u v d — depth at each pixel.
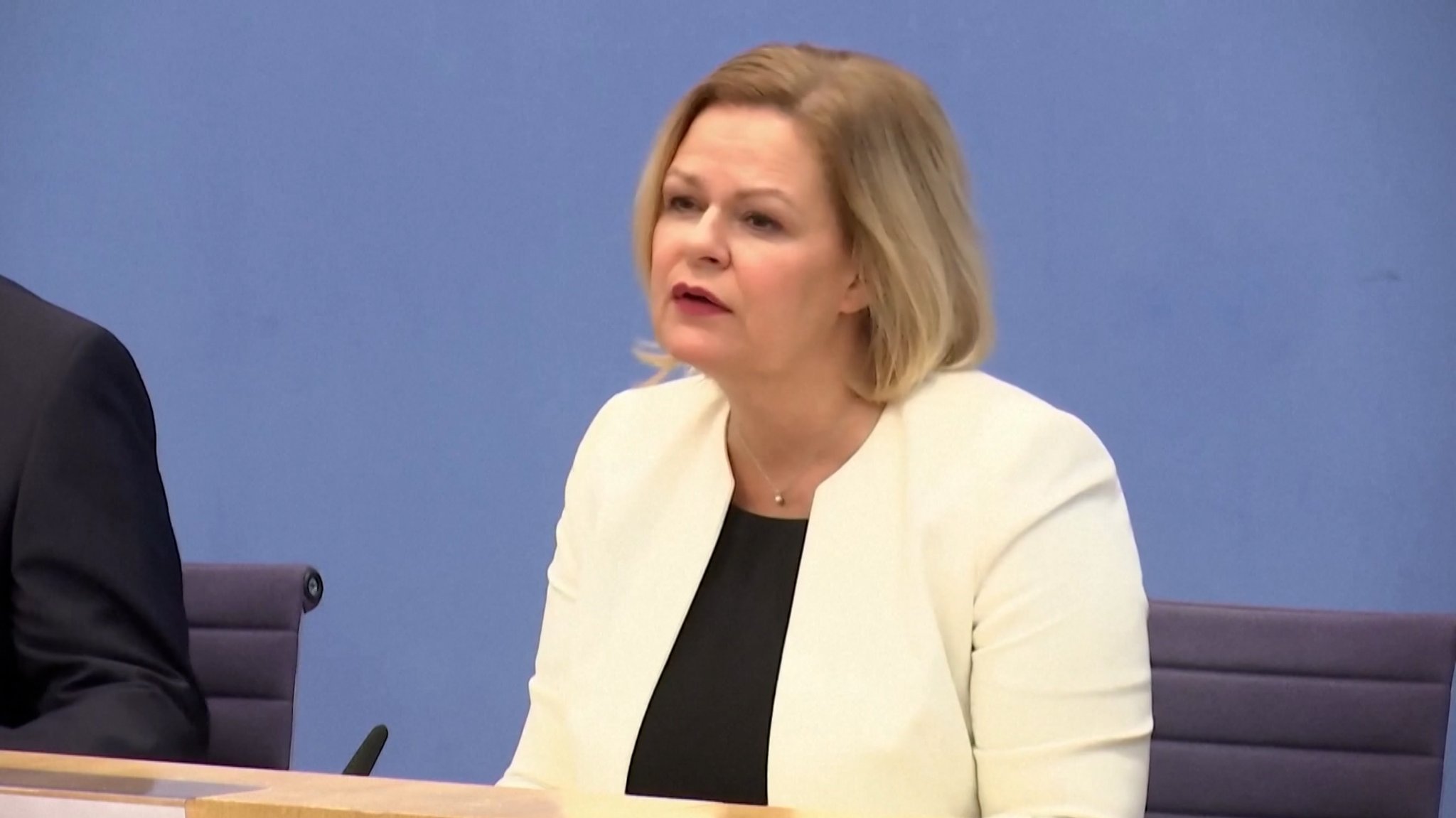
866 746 5.38
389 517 13.66
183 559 13.99
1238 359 12.27
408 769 13.65
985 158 12.57
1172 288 12.34
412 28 13.51
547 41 13.29
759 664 5.77
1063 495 5.63
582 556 6.38
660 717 5.81
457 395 13.54
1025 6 12.46
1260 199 12.18
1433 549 12.01
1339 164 12.05
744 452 6.20
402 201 13.59
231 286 13.87
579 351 13.32
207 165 13.86
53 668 6.23
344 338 13.70
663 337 5.71
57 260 14.14
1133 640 5.50
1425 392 12.00
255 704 8.05
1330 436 12.16
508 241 13.42
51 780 3.60
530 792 3.55
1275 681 7.66
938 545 5.60
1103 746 5.35
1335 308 12.11
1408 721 7.50
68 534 6.38
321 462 13.76
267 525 13.86
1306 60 12.06
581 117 13.27
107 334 6.83
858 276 5.75
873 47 12.74
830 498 5.88
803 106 5.57
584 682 6.05
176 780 3.64
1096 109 12.39
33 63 14.12
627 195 13.17
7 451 6.46
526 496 13.44
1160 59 12.27
